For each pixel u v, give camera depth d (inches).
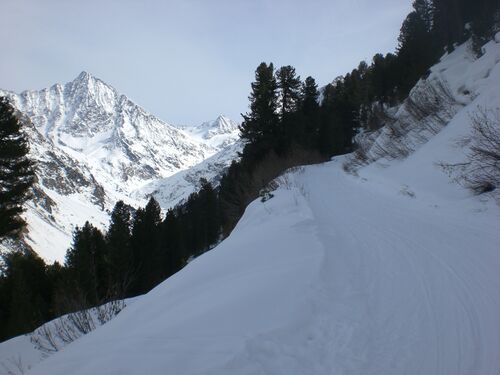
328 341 162.6
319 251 270.1
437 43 1379.2
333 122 1473.9
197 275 261.6
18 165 641.0
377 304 190.4
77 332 314.8
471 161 377.7
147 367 141.7
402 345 152.1
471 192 349.7
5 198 622.8
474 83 578.6
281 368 141.6
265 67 1126.4
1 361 336.2
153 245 1280.8
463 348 143.1
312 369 143.0
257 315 178.4
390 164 647.8
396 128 747.4
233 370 135.8
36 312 871.1
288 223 369.7
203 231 1718.8
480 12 1002.7
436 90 705.0
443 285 197.3
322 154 1425.9
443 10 1288.1
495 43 690.2
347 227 358.3
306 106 1503.4
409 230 313.9
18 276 971.9
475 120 401.1
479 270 206.2
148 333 175.0
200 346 153.9
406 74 1409.9
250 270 246.7
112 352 160.9
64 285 718.5
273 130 1147.9
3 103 644.1
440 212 350.0
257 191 837.8
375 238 306.5
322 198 563.8
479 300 174.2
